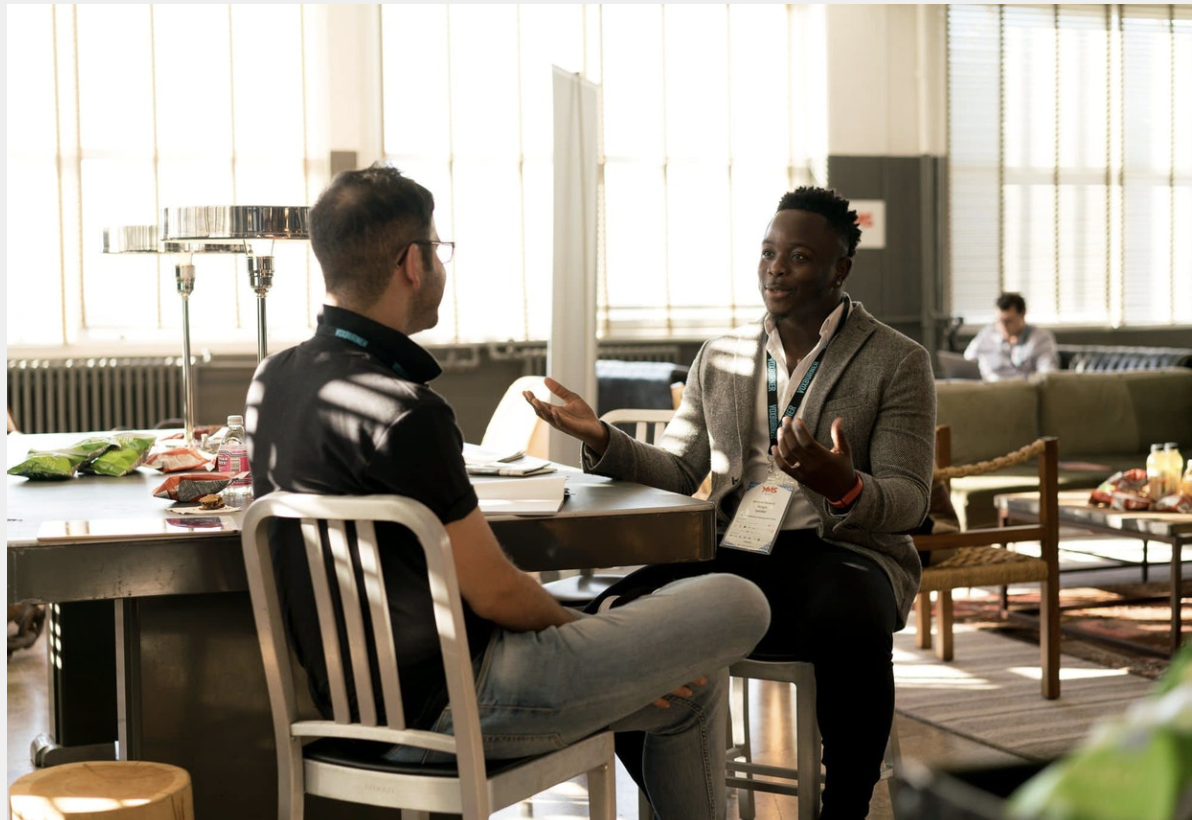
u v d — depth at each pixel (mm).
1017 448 6426
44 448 3006
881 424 2381
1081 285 10438
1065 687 3865
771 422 2492
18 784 1743
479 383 8859
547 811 2877
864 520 2199
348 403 1617
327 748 1742
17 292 7785
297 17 8297
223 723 2178
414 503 1527
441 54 8695
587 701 1661
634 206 9266
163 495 2209
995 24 9977
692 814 1948
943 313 9938
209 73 8133
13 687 3902
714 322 9484
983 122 10016
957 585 3689
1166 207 10656
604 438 2414
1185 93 10648
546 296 9016
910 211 9805
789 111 9609
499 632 1707
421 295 1745
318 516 1582
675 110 9312
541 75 8922
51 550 1776
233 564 1849
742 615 1791
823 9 9453
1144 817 299
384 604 1601
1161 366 7914
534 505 1978
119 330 8000
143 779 1767
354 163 8477
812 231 2451
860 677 2156
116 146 7961
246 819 2195
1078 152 10344
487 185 8852
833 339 2463
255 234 2477
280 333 8344
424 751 1676
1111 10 10344
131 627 2113
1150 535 4109
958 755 3168
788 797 2959
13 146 7727
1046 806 317
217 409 8125
